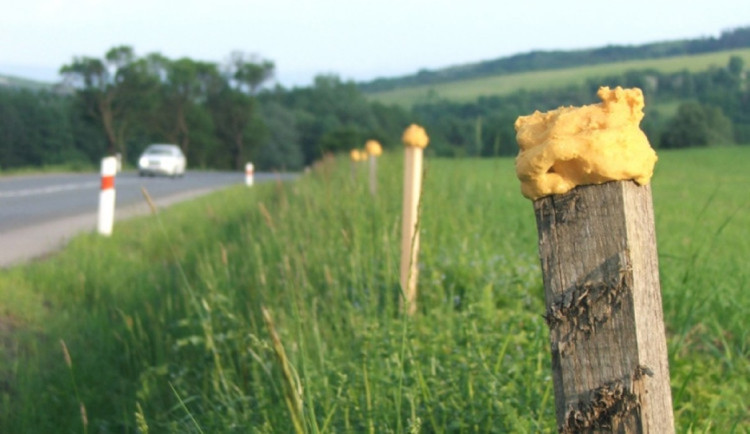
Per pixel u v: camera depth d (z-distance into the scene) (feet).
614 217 7.24
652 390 7.32
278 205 40.91
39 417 16.37
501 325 18.69
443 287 24.50
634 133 7.29
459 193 42.93
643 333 7.25
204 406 15.58
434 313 20.34
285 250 24.75
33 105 282.77
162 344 19.77
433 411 13.25
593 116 7.44
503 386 13.88
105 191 41.39
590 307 7.34
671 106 300.20
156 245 38.11
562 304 7.42
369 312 18.37
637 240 7.27
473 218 36.04
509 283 23.44
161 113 329.52
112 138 297.94
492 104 337.11
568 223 7.40
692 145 253.65
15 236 42.52
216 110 351.25
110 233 41.47
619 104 7.47
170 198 78.59
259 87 371.76
